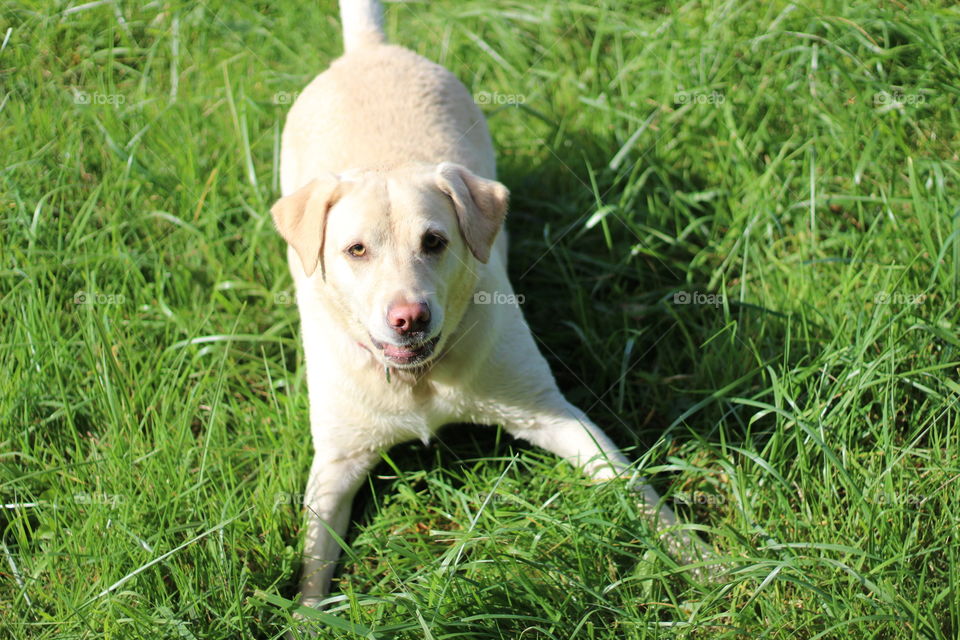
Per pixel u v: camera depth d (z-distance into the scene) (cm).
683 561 255
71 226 285
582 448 265
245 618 250
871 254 275
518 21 318
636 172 294
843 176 286
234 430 272
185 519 259
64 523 258
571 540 254
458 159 277
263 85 309
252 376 278
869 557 246
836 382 260
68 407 265
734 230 284
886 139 284
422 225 255
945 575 247
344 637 246
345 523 265
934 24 287
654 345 279
